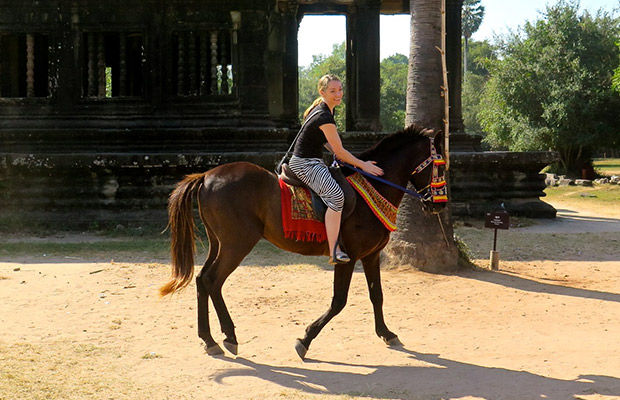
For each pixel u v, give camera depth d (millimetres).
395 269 9305
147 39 14422
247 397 4664
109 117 14430
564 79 31484
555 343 6023
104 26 14375
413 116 9531
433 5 9484
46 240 12125
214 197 5637
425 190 5992
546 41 32344
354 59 18703
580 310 7312
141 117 14438
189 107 14492
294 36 17781
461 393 4738
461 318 6926
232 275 9141
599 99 30266
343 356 5641
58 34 14398
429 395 4703
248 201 5629
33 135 14219
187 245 5695
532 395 4680
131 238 12461
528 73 32125
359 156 5984
